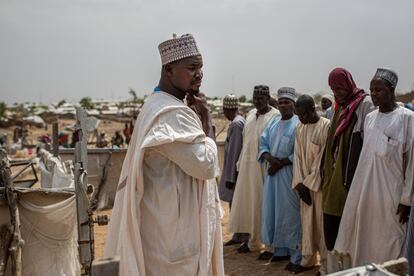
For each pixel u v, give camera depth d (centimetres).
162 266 316
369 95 506
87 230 475
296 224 632
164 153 312
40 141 3028
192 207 322
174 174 318
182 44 329
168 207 314
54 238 516
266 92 708
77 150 495
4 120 6475
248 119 732
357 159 495
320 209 583
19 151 3095
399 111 456
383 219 459
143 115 324
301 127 592
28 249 502
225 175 787
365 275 238
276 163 639
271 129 670
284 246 638
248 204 720
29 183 705
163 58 335
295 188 595
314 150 574
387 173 455
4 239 472
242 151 730
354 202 474
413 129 447
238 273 628
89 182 1070
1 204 473
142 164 313
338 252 484
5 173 475
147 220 318
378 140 459
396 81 459
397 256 452
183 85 333
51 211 503
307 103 573
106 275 219
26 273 502
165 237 315
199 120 326
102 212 1042
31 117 6888
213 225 333
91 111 7319
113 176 1089
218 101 5219
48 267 513
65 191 511
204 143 316
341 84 504
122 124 5744
